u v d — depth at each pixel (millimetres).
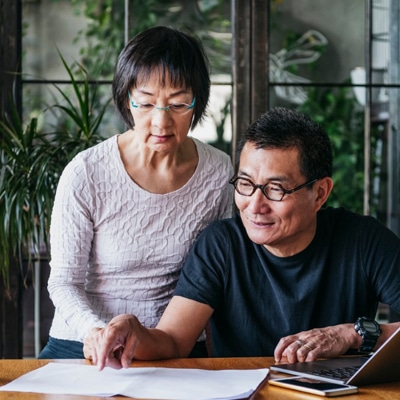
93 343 1867
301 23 4246
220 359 2016
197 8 4883
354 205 4422
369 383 1749
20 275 3619
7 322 3596
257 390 1702
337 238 2250
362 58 4266
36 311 3885
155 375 1812
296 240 2168
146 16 5074
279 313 2209
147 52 2215
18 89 3686
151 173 2406
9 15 3637
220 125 4094
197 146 2510
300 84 4246
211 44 4793
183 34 2303
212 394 1646
